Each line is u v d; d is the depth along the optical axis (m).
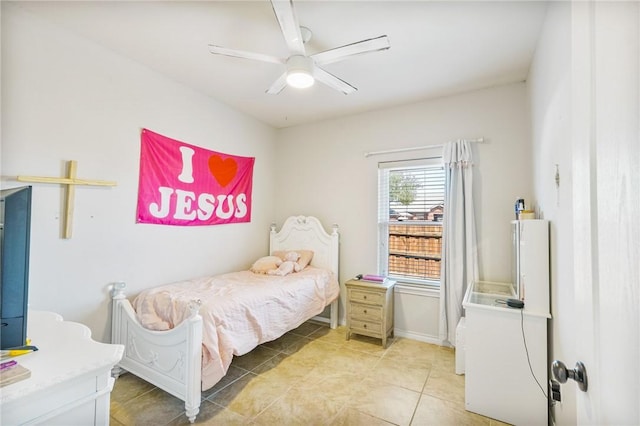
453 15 1.90
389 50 2.29
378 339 3.26
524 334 1.87
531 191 2.61
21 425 0.83
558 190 1.60
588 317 0.70
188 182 3.01
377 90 3.00
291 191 4.18
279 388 2.26
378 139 3.54
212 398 2.13
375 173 3.54
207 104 3.21
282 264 3.41
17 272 1.00
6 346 0.98
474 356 2.00
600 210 0.63
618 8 0.55
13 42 1.89
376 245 3.51
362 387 2.29
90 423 0.97
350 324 3.21
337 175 3.81
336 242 3.66
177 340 1.94
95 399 0.99
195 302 1.94
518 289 2.19
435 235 3.24
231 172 3.53
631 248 0.51
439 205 3.23
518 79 2.75
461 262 2.90
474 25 2.00
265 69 2.66
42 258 2.01
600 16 0.63
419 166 3.28
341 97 3.21
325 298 3.31
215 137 3.31
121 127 2.45
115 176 2.41
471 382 2.00
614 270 0.57
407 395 2.18
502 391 1.91
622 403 0.53
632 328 0.50
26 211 1.01
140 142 2.58
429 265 3.27
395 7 1.83
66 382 0.91
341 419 1.92
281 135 4.28
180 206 2.93
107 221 2.36
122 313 2.31
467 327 2.02
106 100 2.35
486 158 2.93
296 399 2.12
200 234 3.16
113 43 2.29
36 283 1.99
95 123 2.29
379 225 3.53
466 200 2.92
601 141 0.63
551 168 1.77
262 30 2.11
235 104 3.44
